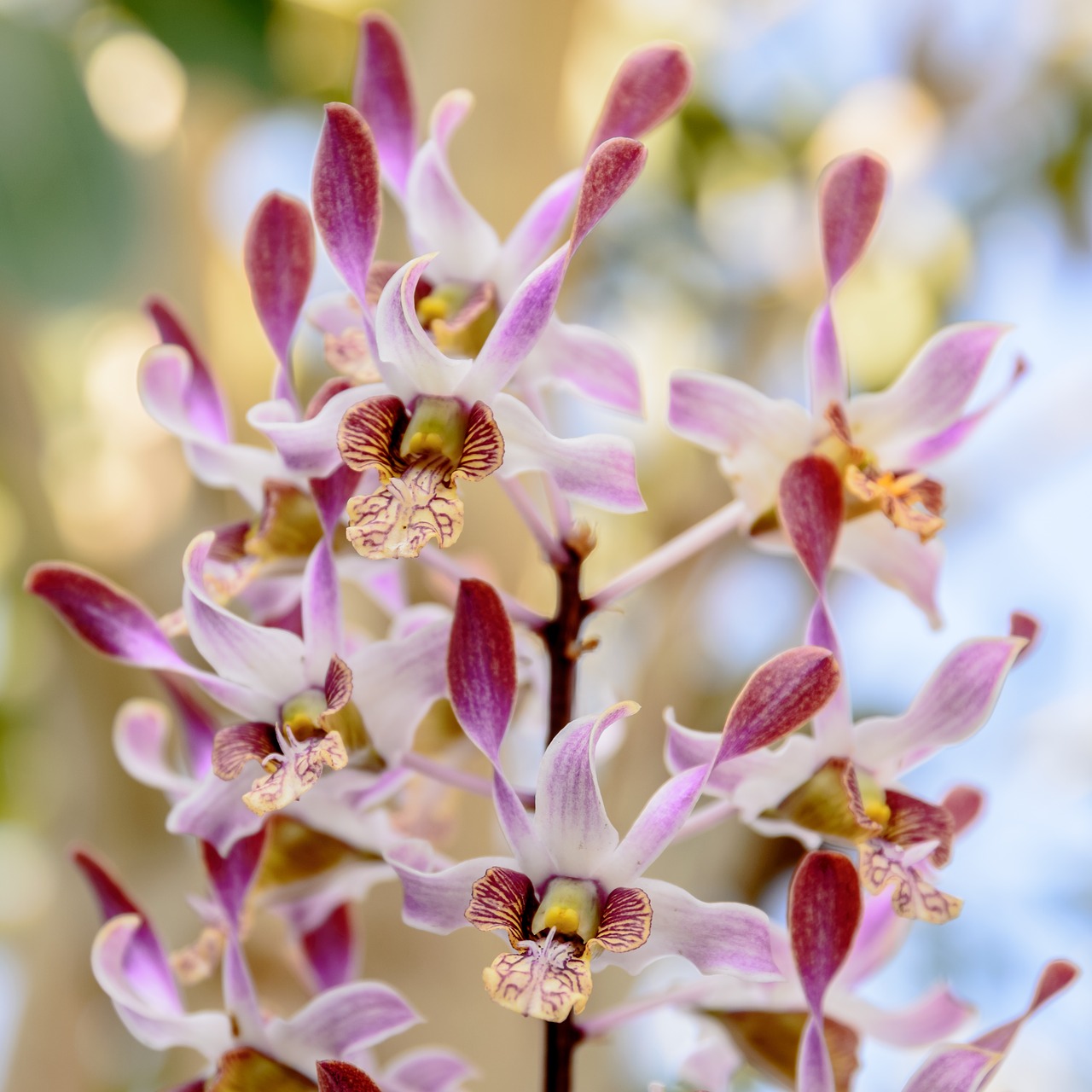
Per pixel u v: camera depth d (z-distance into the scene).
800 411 0.50
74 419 0.87
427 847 0.50
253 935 0.62
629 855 0.47
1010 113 1.04
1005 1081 1.09
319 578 0.49
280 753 0.49
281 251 0.50
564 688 0.50
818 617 0.49
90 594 0.50
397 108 0.52
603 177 0.47
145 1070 0.99
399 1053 0.63
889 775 0.49
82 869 0.51
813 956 0.48
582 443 0.48
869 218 0.50
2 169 0.61
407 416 0.48
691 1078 0.52
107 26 0.70
